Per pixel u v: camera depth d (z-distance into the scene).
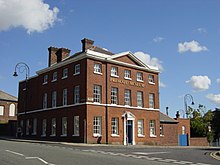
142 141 39.84
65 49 42.38
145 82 42.25
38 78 45.06
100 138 35.31
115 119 37.44
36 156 16.52
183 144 49.19
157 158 17.95
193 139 50.81
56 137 38.75
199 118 59.81
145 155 19.83
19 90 50.16
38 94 44.47
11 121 53.19
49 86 42.06
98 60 36.97
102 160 15.36
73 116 36.41
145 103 41.56
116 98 38.16
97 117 35.78
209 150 28.39
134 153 21.17
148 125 41.25
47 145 27.92
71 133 36.31
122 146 32.06
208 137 53.56
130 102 39.69
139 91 41.34
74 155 17.52
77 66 37.34
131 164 14.13
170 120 48.28
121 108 38.22
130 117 38.66
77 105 35.94
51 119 40.41
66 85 38.56
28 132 45.34
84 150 22.69
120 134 37.31
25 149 20.86
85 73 35.59
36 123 43.91
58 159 15.40
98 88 36.59
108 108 36.66
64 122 38.06
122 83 39.06
